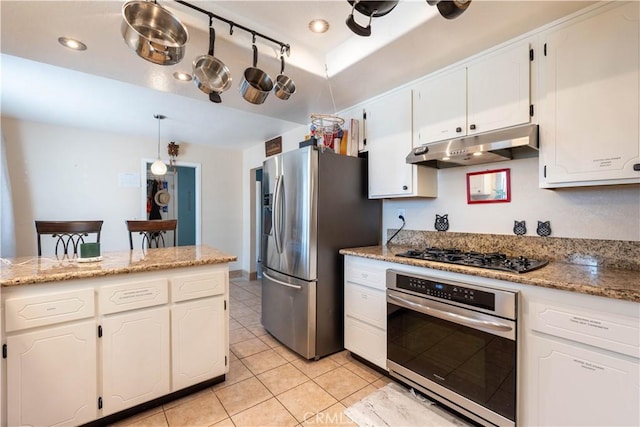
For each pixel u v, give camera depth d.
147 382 1.71
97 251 1.83
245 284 4.95
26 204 3.63
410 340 1.89
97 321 1.56
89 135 4.05
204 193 5.06
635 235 1.56
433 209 2.47
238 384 2.05
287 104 2.77
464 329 1.62
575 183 1.53
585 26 1.48
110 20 1.52
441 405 1.82
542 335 1.36
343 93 2.52
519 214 1.99
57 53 1.83
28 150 3.64
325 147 2.52
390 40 1.77
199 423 1.67
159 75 2.12
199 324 1.89
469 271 1.59
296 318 2.47
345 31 1.97
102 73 2.09
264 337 2.87
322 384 2.05
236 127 3.96
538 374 1.37
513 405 1.42
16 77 2.44
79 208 3.98
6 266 1.65
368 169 2.67
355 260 2.32
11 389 1.36
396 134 2.41
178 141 4.75
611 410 1.18
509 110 1.75
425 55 1.92
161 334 1.75
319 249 2.40
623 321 1.15
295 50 2.06
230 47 1.82
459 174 2.30
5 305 1.35
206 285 1.92
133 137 4.38
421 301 1.81
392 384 2.05
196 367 1.89
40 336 1.42
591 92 1.47
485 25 1.62
